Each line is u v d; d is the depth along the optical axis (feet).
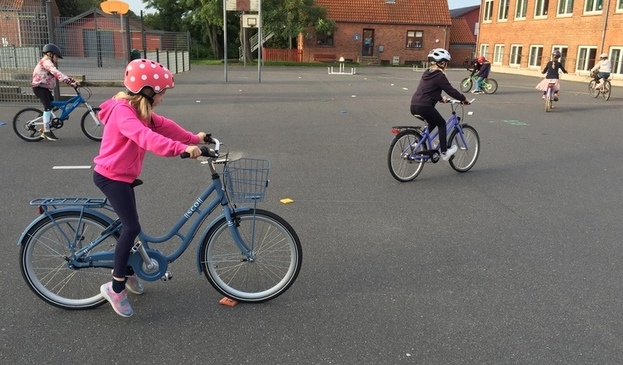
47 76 29.73
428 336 11.11
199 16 162.91
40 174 23.36
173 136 11.57
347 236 16.76
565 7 100.22
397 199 20.94
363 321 11.68
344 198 20.89
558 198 21.48
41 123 30.27
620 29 86.38
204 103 50.88
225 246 12.43
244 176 11.23
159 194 20.67
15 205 19.03
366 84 79.15
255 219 12.10
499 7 125.29
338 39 156.25
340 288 13.24
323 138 33.73
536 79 99.04
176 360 10.16
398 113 46.42
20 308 11.99
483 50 134.62
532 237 16.99
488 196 21.63
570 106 54.75
